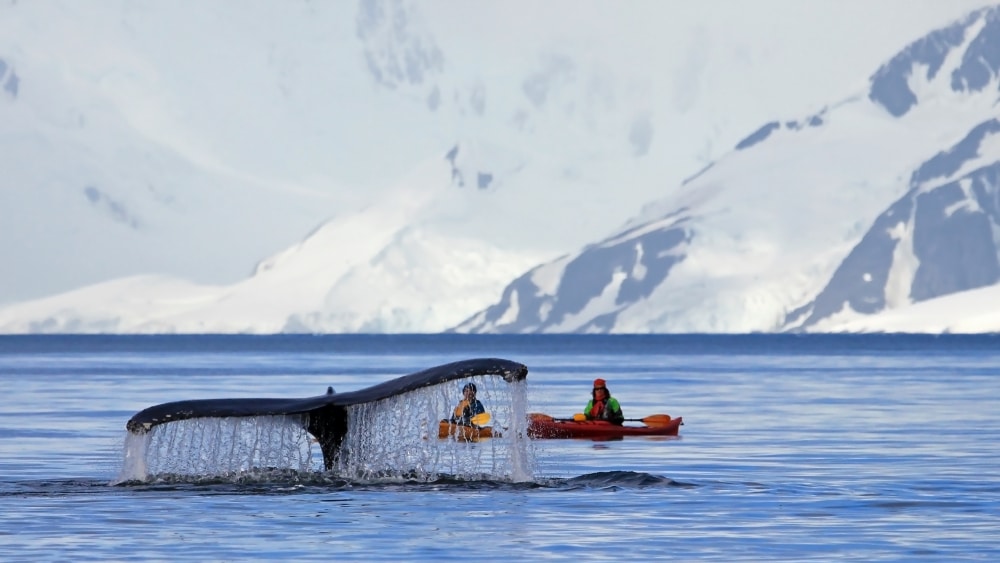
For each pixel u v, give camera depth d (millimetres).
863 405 195750
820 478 95688
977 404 197250
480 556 62688
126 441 76875
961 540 67375
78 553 62906
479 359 67438
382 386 67812
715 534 68500
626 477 86250
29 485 81562
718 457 115062
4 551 63344
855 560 62438
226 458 78250
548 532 68062
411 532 67438
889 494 84375
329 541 65312
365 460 77688
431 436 69562
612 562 61812
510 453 83750
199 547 64125
